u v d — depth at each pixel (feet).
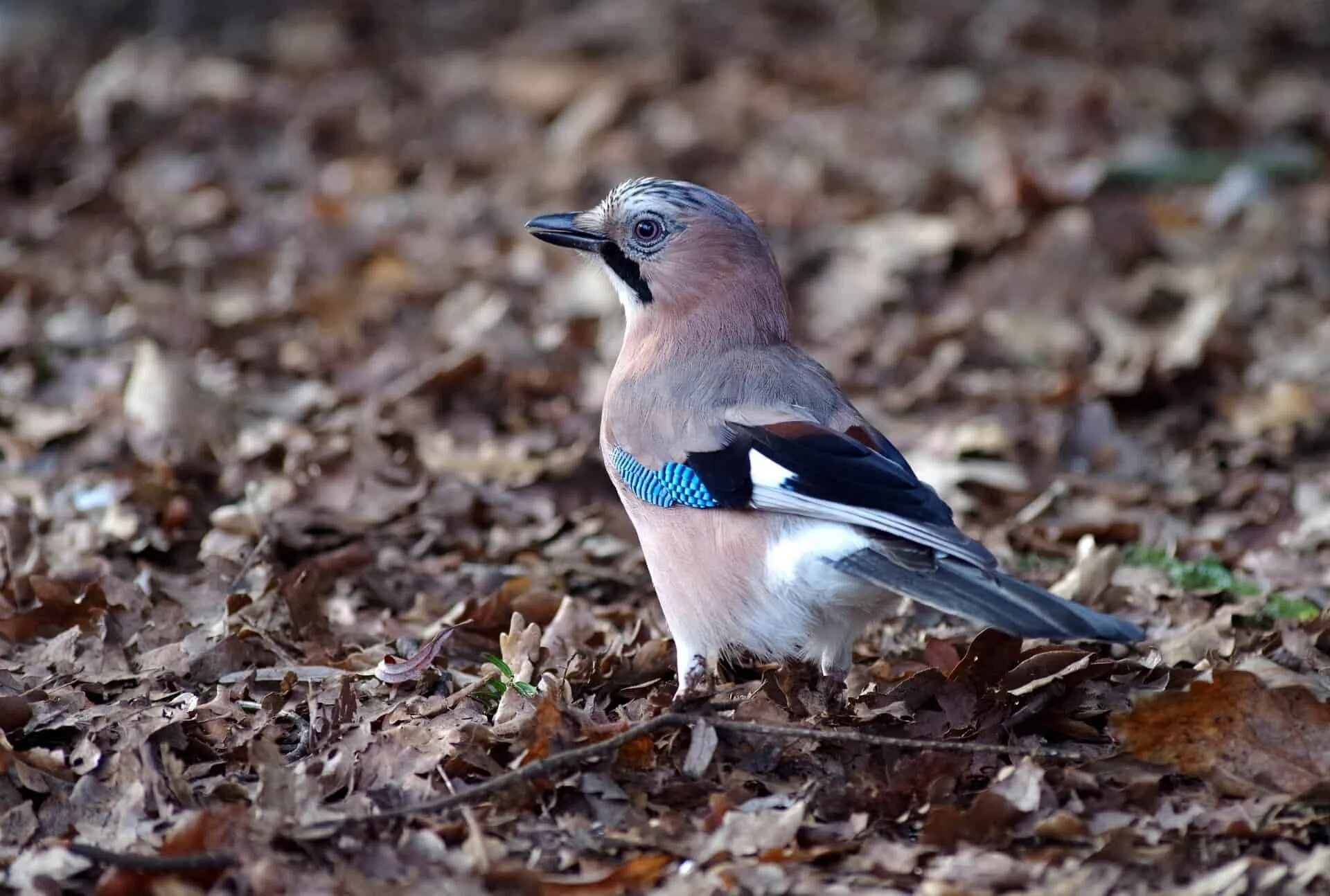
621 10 79.46
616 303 49.29
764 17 79.00
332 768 23.57
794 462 24.53
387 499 35.29
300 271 50.93
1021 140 63.52
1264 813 22.56
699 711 25.12
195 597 30.48
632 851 22.12
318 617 29.48
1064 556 34.63
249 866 20.71
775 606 25.00
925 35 76.59
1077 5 81.20
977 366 46.70
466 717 25.52
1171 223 55.67
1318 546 34.73
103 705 25.81
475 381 42.39
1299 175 60.59
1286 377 44.68
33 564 31.30
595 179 60.29
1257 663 25.38
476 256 53.36
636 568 33.58
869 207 57.36
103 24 75.87
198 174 59.52
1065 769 23.81
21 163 59.36
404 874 21.17
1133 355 46.14
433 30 77.56
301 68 72.02
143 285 48.93
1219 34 77.87
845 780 23.93
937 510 23.76
